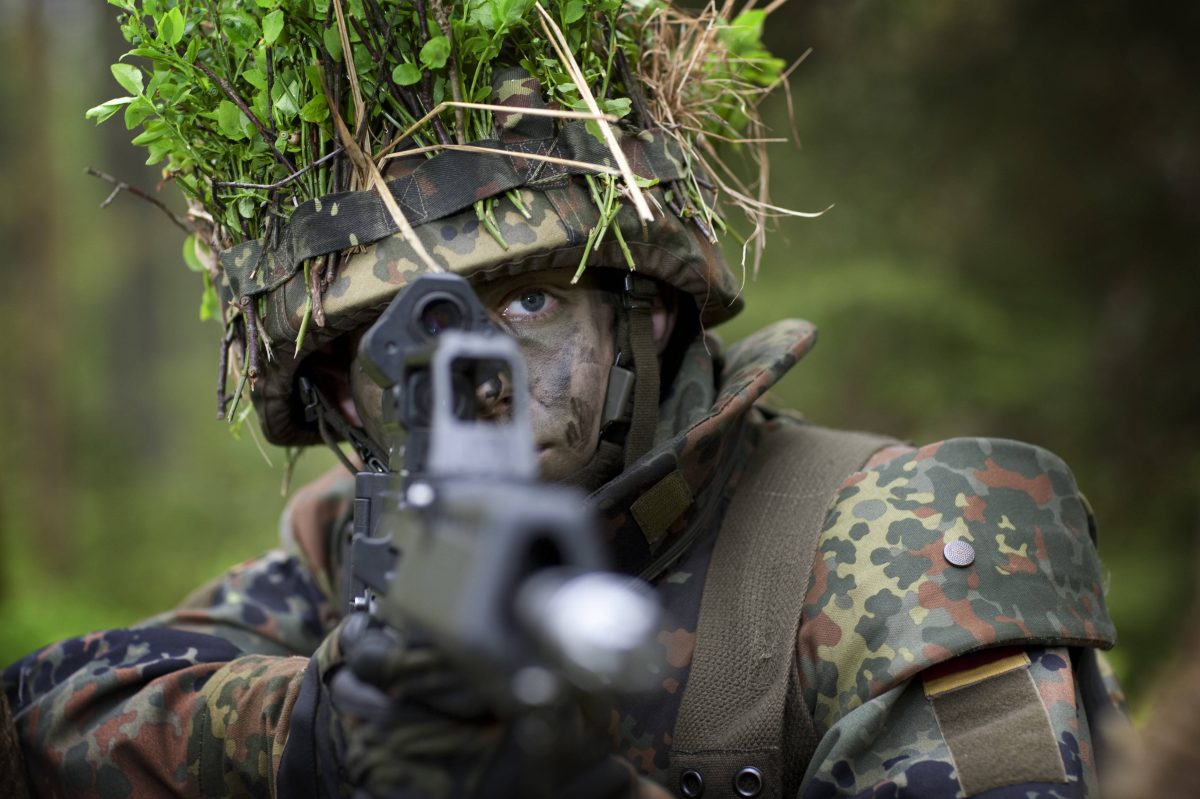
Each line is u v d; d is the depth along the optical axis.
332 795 1.54
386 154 1.72
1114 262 7.37
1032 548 1.74
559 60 1.79
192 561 12.44
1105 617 1.76
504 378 1.72
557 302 1.78
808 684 1.71
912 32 7.26
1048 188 7.40
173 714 1.86
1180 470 6.75
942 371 7.00
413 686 1.20
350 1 1.70
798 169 7.46
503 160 1.70
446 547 1.02
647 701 1.75
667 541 1.85
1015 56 7.21
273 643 2.28
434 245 1.69
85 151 19.94
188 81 1.76
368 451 1.95
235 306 1.85
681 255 1.83
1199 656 1.14
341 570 2.30
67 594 10.82
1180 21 6.91
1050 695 1.59
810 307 6.97
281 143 1.74
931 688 1.64
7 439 14.98
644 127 1.84
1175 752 1.11
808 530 1.82
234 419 2.09
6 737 1.83
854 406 7.09
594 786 1.27
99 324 19.17
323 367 1.99
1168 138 7.18
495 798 1.18
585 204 1.73
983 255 7.41
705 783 1.70
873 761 1.61
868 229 7.39
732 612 1.80
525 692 0.93
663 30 2.01
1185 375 7.03
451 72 1.71
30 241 16.58
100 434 16.95
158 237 19.83
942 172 7.46
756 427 2.13
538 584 0.92
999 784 1.52
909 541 1.73
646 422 1.86
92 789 1.84
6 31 17.45
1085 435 6.98
